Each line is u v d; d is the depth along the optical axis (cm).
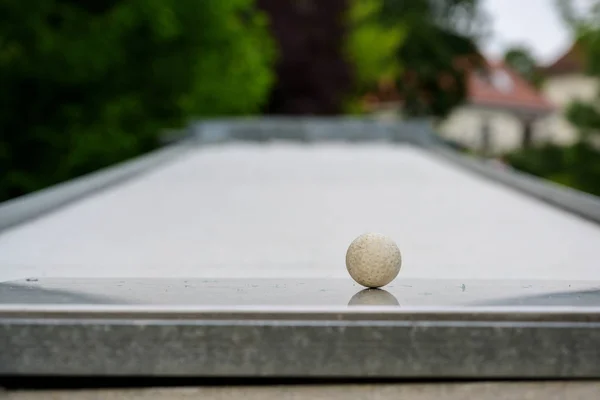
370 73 951
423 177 230
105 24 540
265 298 58
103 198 169
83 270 87
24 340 54
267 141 421
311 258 95
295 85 869
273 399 55
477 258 96
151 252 100
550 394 55
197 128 415
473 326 54
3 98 531
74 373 54
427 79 1115
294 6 866
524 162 963
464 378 56
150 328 54
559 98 1627
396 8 1096
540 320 54
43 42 502
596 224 130
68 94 562
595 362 54
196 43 648
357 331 54
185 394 56
